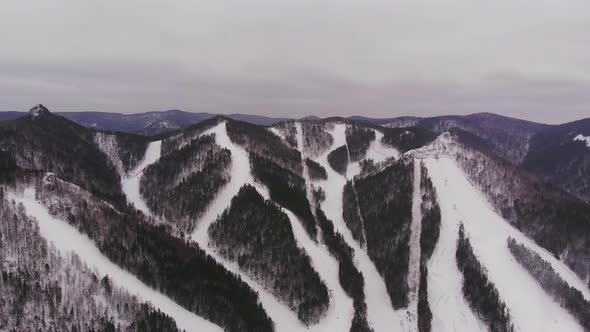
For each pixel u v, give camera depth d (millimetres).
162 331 101188
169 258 131000
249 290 131125
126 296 105938
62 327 96188
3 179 132750
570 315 121812
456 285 135750
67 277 104125
